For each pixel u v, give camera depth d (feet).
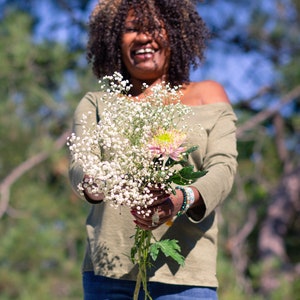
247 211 33.94
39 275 28.55
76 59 32.12
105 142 9.10
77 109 10.62
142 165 9.09
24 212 29.12
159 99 9.29
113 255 10.05
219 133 10.21
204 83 10.75
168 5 10.71
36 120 30.91
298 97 36.73
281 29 36.88
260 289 29.58
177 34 10.75
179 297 9.91
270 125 38.78
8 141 30.19
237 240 32.76
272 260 30.04
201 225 10.09
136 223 9.34
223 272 25.57
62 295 28.76
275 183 36.68
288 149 37.70
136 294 9.64
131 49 10.68
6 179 29.45
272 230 34.53
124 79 10.94
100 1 11.30
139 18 10.60
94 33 11.19
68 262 28.86
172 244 9.43
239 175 33.14
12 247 27.84
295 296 28.96
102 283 10.18
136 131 9.06
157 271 9.90
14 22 30.83
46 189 30.09
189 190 9.39
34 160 30.04
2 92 30.71
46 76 31.58
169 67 10.82
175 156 9.04
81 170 9.71
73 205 29.73
